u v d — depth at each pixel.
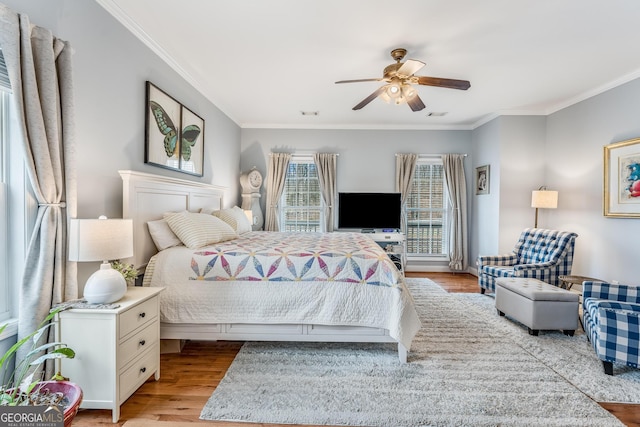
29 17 1.57
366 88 3.72
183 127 3.22
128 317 1.68
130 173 2.20
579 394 1.85
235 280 2.29
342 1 2.09
